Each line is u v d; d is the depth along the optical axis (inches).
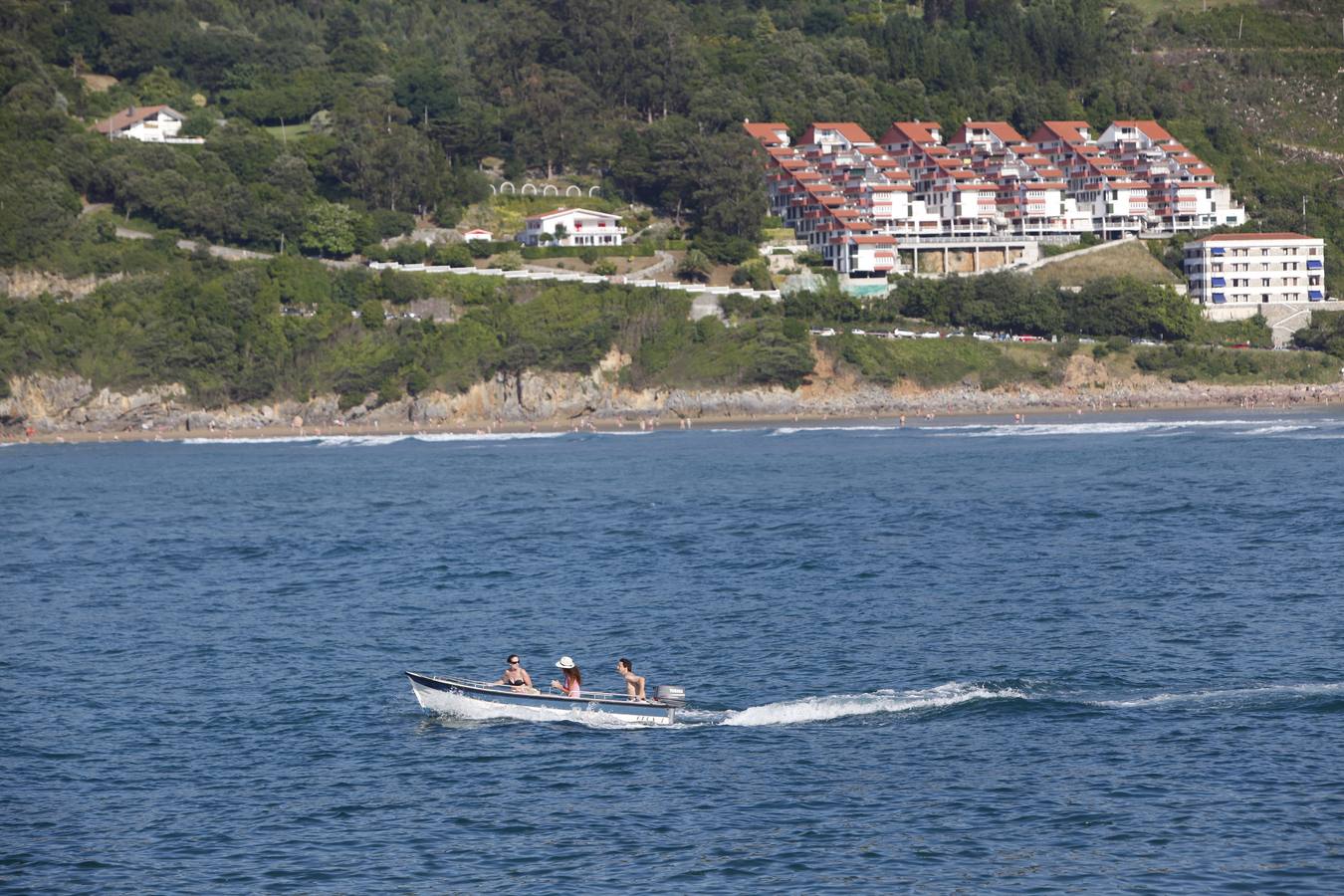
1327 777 6269.7
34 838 6117.1
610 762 6943.9
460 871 5639.8
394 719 7839.6
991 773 6540.4
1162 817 5900.6
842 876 5467.5
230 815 6348.4
